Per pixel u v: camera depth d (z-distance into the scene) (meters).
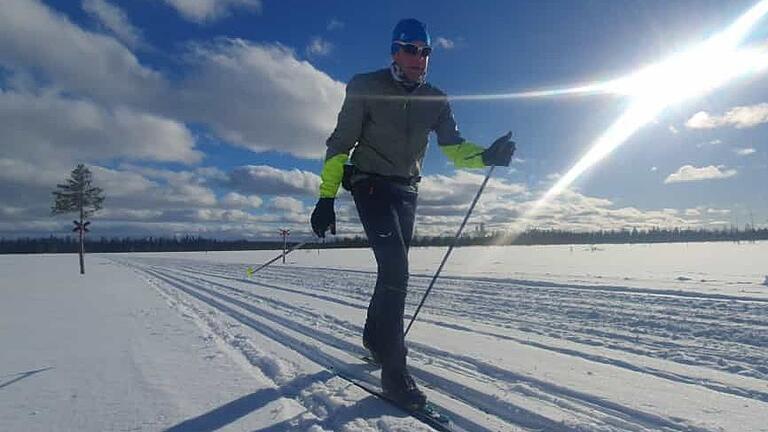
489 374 3.49
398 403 2.70
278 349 4.27
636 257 29.31
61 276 18.84
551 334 5.16
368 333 3.51
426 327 5.64
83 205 27.81
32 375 3.48
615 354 4.14
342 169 2.93
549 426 2.53
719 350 4.37
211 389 3.08
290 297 9.10
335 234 2.93
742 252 33.28
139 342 4.66
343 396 2.90
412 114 3.04
